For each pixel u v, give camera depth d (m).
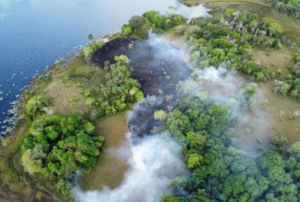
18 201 92.75
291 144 103.19
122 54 146.38
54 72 139.62
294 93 120.31
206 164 89.94
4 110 120.94
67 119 105.88
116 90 120.00
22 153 100.69
